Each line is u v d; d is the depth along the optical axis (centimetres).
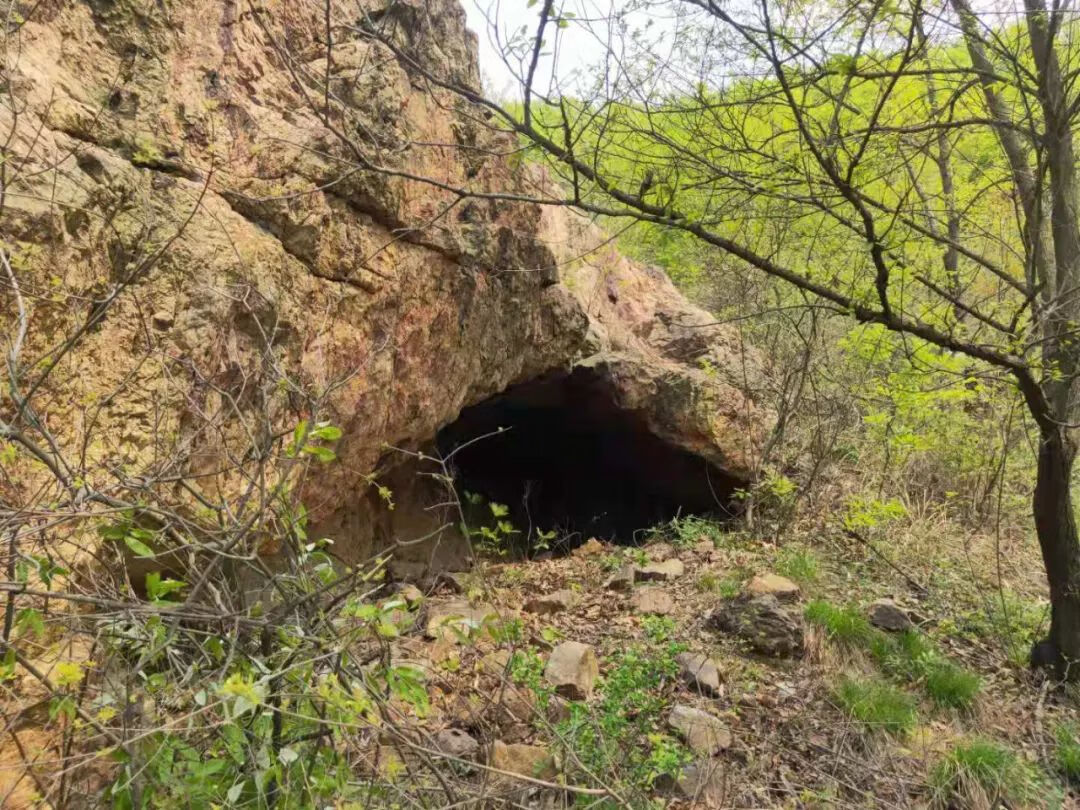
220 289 327
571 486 877
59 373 256
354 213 420
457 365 523
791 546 677
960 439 791
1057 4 398
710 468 771
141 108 332
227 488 317
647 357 779
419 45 481
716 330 833
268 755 208
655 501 857
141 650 219
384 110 438
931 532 727
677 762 326
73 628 208
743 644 498
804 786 383
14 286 206
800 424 848
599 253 785
